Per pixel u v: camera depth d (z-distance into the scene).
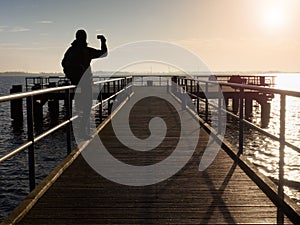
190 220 3.63
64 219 3.65
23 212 3.71
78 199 4.23
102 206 4.01
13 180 13.41
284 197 3.95
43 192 4.39
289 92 3.81
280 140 4.15
